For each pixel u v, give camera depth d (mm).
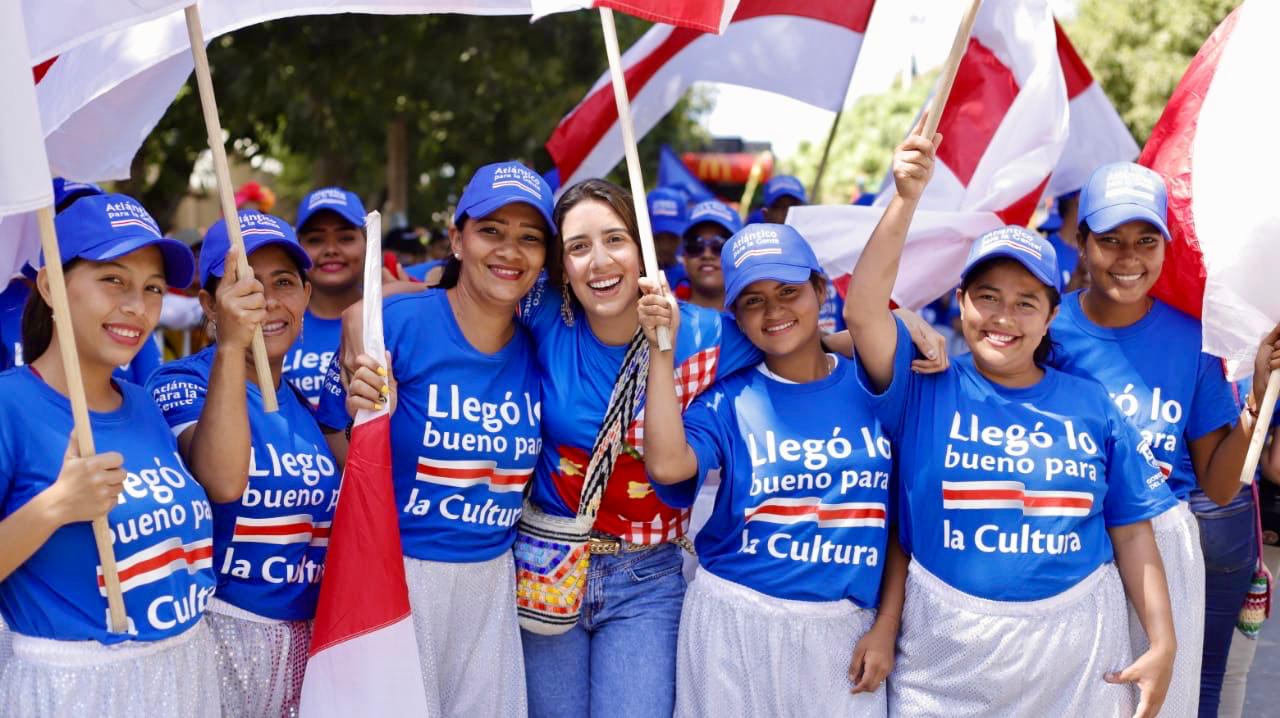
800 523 3404
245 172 27781
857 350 3439
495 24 13492
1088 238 3738
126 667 2740
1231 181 3523
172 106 12430
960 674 3379
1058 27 5984
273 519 3189
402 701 3141
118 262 2773
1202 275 3756
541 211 3336
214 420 2941
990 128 5496
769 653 3396
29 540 2543
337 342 4594
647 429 3305
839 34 5691
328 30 11930
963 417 3424
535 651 3695
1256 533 4043
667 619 3670
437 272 5512
